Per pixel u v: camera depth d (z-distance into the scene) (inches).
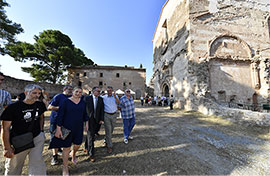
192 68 366.9
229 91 370.3
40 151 78.0
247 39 411.2
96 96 123.3
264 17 443.2
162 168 96.7
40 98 124.6
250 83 390.0
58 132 84.7
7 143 65.8
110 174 89.7
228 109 257.1
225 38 396.2
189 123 238.7
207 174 89.2
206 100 320.2
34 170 74.4
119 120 278.4
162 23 657.0
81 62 1133.7
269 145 137.5
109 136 124.9
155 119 282.5
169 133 183.2
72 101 94.0
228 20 409.1
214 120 251.9
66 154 88.2
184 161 106.9
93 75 1083.3
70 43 1019.9
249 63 400.2
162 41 633.0
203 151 125.4
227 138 159.8
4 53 611.8
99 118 119.0
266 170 93.3
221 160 108.4
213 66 373.7
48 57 846.5
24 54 757.3
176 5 486.9
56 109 105.3
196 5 393.7
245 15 427.2
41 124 89.0
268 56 409.7
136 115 337.4
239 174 89.0
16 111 68.8
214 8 404.8
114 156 116.1
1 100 101.0
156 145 140.6
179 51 446.3
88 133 111.5
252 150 126.6
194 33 378.6
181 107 428.1
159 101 589.0
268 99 366.0
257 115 206.2
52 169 96.5
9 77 613.0
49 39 836.6
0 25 515.5
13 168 70.4
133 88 1119.6
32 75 821.2
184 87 411.2
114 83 1101.1
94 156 116.0
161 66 648.4
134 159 110.7
